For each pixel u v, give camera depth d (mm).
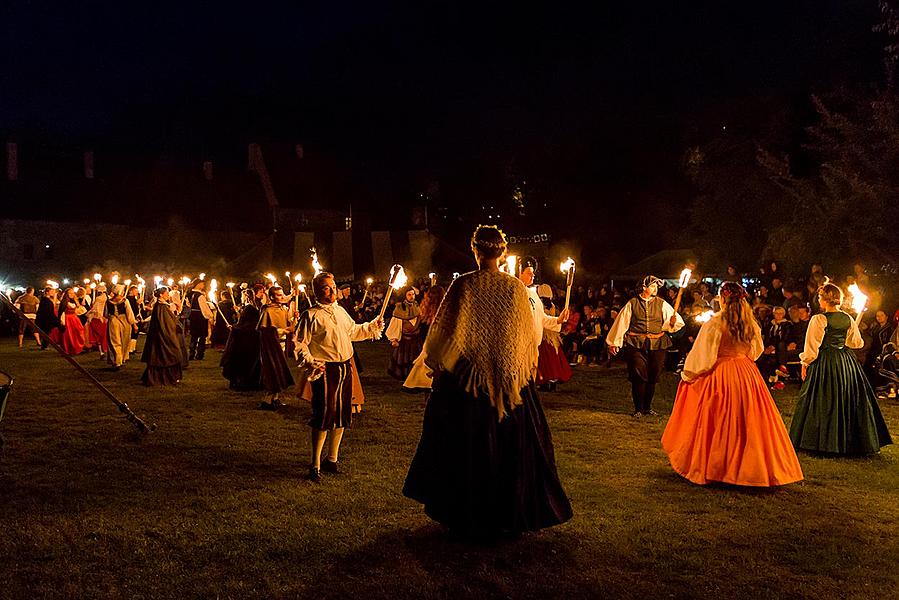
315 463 6457
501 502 4855
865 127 15625
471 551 4824
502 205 38812
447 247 35000
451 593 4254
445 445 4902
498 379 4742
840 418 7430
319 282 6535
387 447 7695
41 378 13055
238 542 4965
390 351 19031
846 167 15523
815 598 4238
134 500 5855
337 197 54594
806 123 19969
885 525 5426
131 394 11242
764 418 6281
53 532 5133
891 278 14938
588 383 12453
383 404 10352
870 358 11961
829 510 5742
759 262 19953
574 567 4605
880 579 4488
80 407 9969
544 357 11141
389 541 4988
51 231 47875
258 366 11516
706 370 6438
